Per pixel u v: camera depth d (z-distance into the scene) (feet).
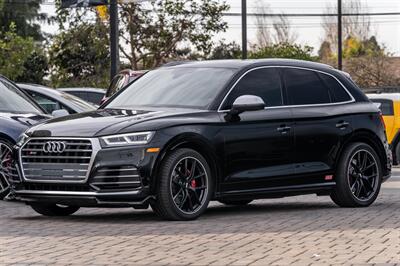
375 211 44.68
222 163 41.65
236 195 42.27
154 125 39.88
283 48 202.69
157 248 33.01
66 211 44.09
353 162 46.42
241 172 42.32
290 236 35.78
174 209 40.16
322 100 45.91
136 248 33.04
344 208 46.29
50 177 40.24
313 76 46.14
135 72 78.89
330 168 45.50
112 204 39.52
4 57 179.11
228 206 48.19
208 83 43.45
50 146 40.24
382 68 239.09
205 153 41.19
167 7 170.50
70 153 39.83
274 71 44.86
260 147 42.83
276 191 43.52
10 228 38.68
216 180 41.60
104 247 33.32
